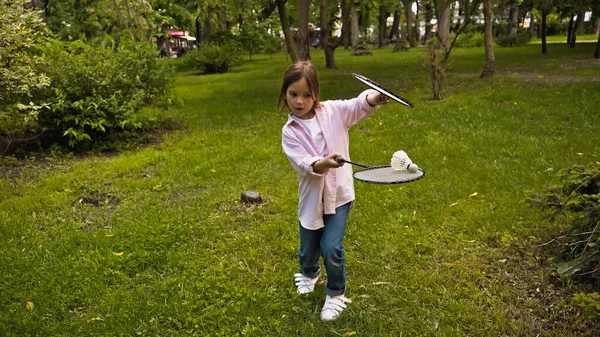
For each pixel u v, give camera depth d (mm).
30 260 3883
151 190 5512
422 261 3715
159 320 3121
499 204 4652
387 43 45312
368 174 2742
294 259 3838
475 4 14438
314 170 2686
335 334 2957
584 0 19703
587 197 3213
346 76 16297
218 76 19078
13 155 6980
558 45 27797
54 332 3016
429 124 7902
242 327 3035
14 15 5578
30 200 5156
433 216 4484
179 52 38500
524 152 6141
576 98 9078
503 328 2939
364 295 3312
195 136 7973
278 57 30969
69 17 16656
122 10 13016
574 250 3494
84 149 7316
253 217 4645
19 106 5723
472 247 3914
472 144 6660
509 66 16734
